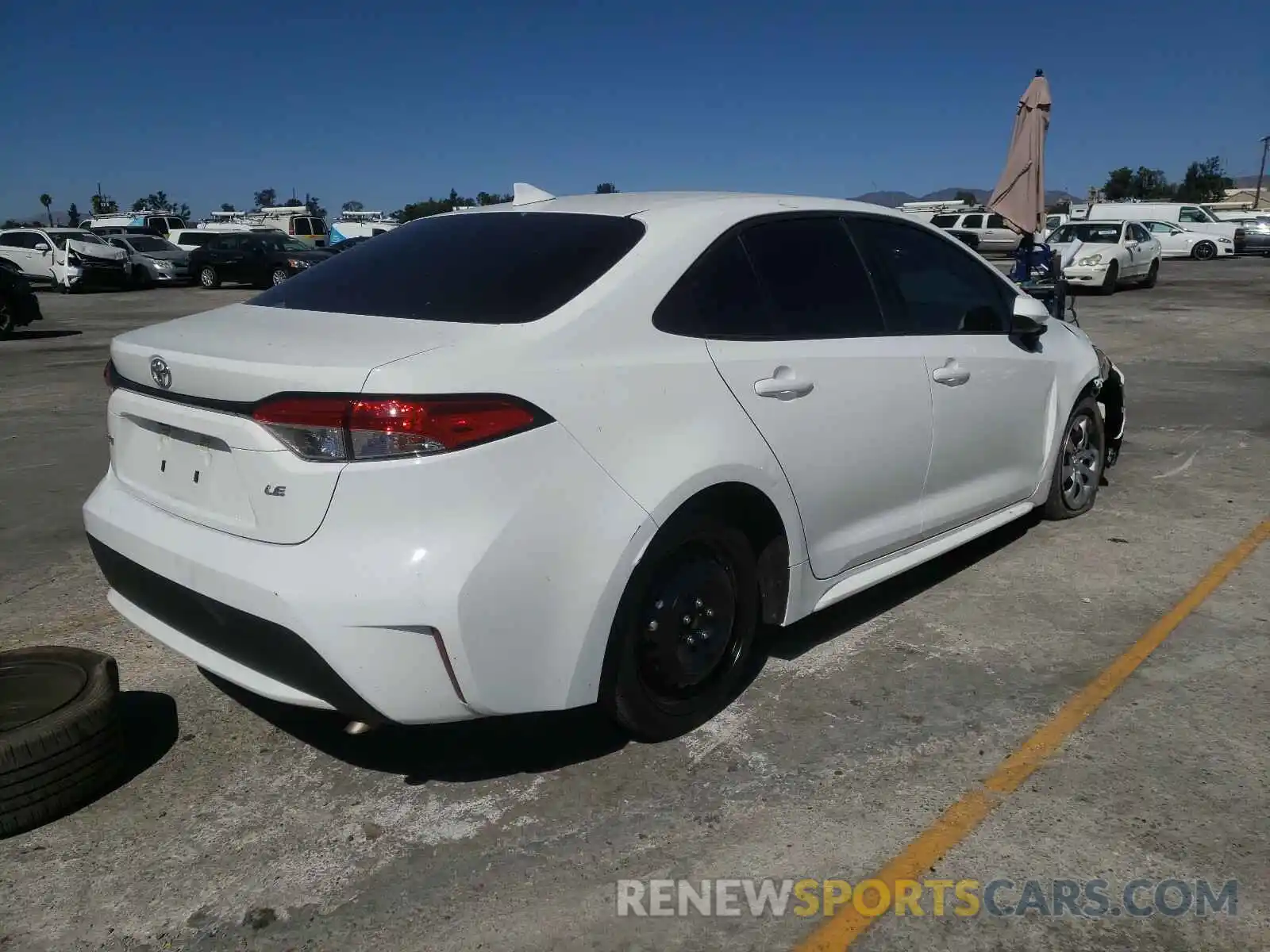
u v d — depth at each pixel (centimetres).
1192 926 237
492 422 254
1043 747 313
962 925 238
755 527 334
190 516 280
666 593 303
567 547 266
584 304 288
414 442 246
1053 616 414
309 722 336
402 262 331
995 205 1246
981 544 504
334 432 247
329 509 248
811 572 351
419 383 247
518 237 328
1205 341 1305
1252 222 3597
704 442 299
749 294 332
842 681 359
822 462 343
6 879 258
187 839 274
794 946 233
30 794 274
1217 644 385
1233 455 684
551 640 268
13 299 1563
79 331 1698
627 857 265
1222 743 314
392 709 254
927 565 477
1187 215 3578
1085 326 1488
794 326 343
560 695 274
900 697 346
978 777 298
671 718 314
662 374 293
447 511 249
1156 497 582
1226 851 262
